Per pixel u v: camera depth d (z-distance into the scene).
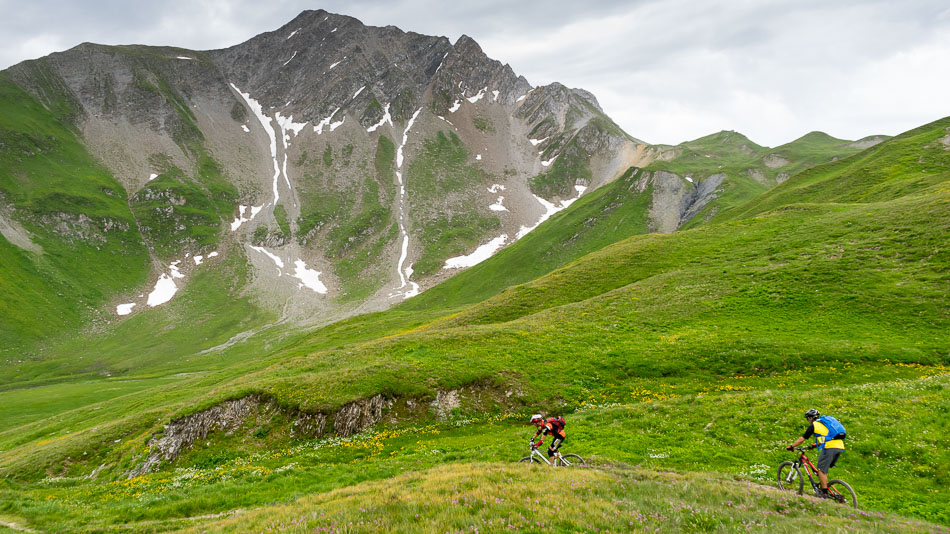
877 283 45.78
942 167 95.38
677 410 26.86
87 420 62.16
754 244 68.31
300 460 28.45
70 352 172.88
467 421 33.69
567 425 28.00
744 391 32.44
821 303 45.25
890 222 57.97
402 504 12.56
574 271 79.81
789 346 37.56
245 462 30.11
